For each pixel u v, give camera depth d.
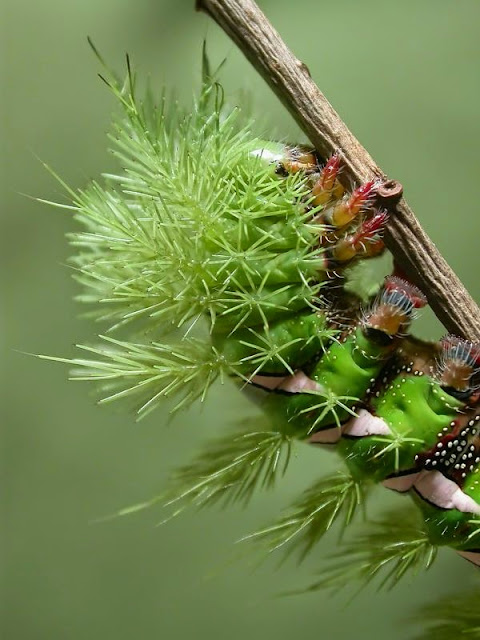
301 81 0.22
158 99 0.26
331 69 0.31
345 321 0.23
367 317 0.22
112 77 0.22
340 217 0.22
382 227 0.22
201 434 0.30
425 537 0.23
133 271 0.22
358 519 0.23
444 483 0.23
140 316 0.23
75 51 0.31
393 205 0.22
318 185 0.22
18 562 0.30
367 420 0.23
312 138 0.22
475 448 0.23
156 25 0.31
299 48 0.31
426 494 0.23
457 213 0.30
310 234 0.22
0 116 0.31
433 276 0.22
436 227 0.30
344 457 0.23
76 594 0.30
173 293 0.22
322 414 0.22
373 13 0.31
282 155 0.22
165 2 0.31
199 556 0.30
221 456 0.23
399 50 0.31
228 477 0.22
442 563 0.29
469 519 0.23
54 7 0.31
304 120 0.22
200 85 0.23
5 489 0.30
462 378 0.22
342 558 0.23
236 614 0.30
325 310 0.23
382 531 0.23
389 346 0.22
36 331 0.31
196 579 0.30
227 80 0.29
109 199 0.23
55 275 0.31
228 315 0.22
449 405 0.23
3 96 0.31
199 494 0.22
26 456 0.30
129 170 0.22
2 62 0.31
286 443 0.23
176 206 0.22
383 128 0.30
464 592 0.23
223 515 0.30
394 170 0.30
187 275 0.22
